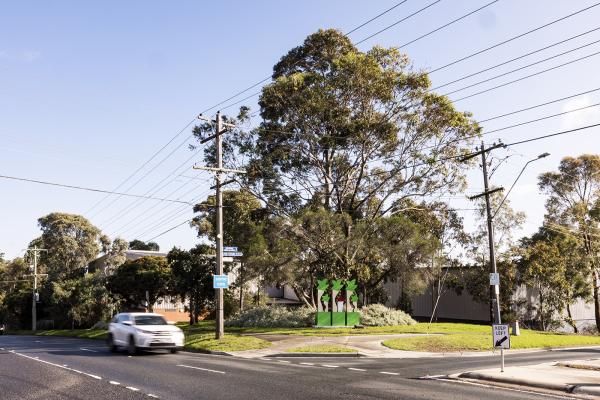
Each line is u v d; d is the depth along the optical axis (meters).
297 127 37.44
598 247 47.25
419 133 36.62
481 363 18.19
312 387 12.28
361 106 36.69
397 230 33.00
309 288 40.47
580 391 11.88
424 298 50.44
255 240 34.50
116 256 68.25
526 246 48.31
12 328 73.69
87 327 53.62
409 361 19.05
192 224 49.53
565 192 51.72
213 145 38.16
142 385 12.61
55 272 62.50
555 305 42.53
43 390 12.02
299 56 39.75
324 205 39.25
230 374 14.69
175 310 62.44
